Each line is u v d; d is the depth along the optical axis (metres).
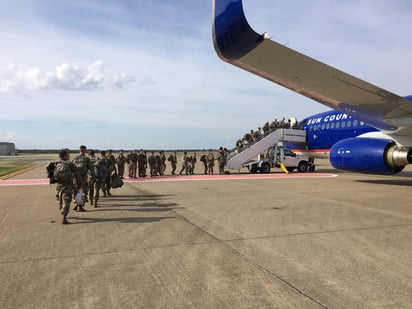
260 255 4.75
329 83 9.88
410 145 12.98
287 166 22.22
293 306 3.19
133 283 3.78
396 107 10.66
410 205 8.97
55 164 7.06
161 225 6.72
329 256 4.69
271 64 9.06
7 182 16.55
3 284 3.77
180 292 3.53
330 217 7.41
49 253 4.93
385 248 5.07
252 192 11.88
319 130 19.67
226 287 3.65
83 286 3.70
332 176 19.09
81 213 8.12
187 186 14.07
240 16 7.10
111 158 11.43
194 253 4.87
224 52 8.30
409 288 3.60
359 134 16.64
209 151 21.73
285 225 6.64
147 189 13.03
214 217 7.49
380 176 18.84
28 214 8.06
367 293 3.47
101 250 5.06
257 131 24.38
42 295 3.48
